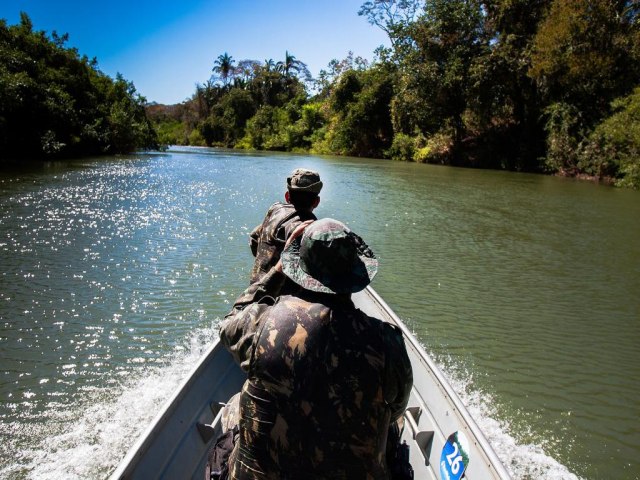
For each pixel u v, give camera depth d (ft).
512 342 17.89
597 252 31.19
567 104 86.89
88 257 26.05
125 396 13.75
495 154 102.06
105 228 32.68
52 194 45.19
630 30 82.48
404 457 7.67
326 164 99.25
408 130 124.77
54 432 12.19
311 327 5.39
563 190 63.57
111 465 11.14
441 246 31.22
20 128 81.10
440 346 17.43
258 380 5.47
